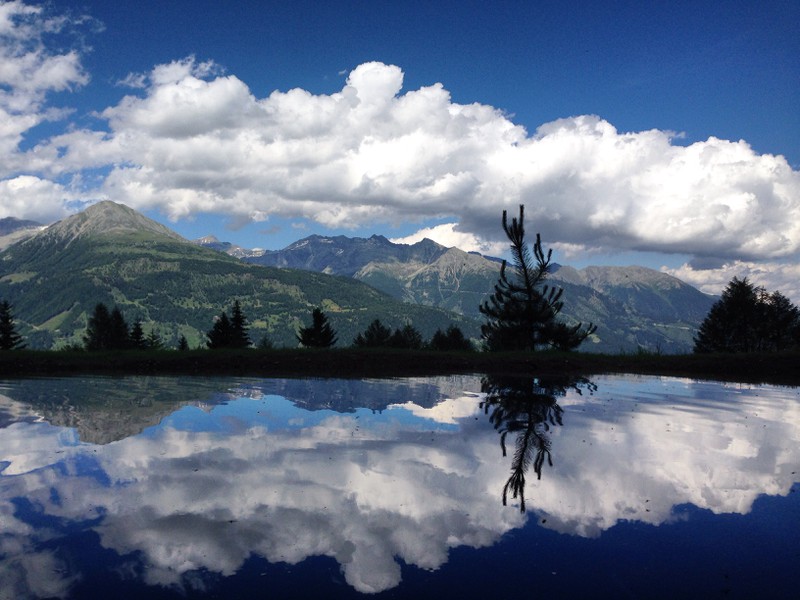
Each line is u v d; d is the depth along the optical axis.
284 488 4.12
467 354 16.75
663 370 15.74
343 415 7.42
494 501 3.96
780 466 5.15
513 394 10.20
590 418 7.68
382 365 14.94
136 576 2.65
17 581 2.56
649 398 10.18
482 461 5.09
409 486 4.27
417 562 2.89
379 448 5.50
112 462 4.73
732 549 3.19
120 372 12.73
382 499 3.94
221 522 3.41
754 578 2.80
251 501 3.81
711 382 13.35
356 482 4.32
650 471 4.89
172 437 5.77
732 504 4.02
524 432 6.54
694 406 9.13
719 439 6.38
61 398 8.43
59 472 4.41
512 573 2.79
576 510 3.82
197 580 2.59
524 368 15.27
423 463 4.97
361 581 2.63
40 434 5.81
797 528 3.54
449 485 4.32
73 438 5.65
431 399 9.31
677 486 4.45
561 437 6.31
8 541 3.07
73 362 13.45
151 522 3.38
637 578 2.78
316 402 8.54
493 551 3.08
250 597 2.44
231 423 6.60
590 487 4.36
